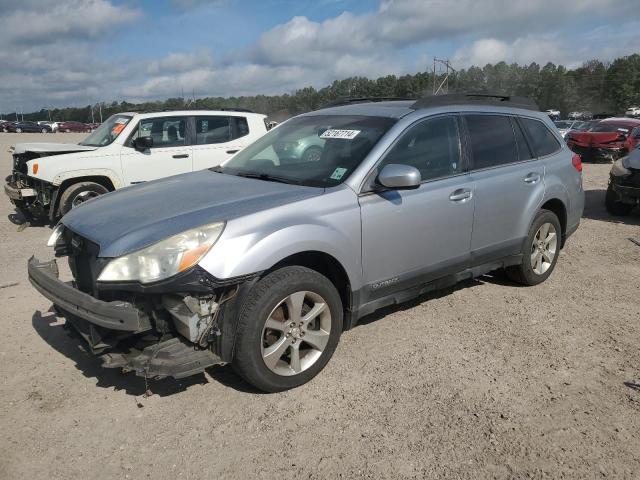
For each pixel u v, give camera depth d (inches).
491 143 192.1
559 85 4111.7
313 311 140.0
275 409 131.3
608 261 255.1
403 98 197.5
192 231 123.9
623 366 152.8
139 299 123.6
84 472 110.3
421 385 141.8
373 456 114.7
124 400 135.6
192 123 365.4
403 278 162.7
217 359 128.1
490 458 114.0
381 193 153.6
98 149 337.1
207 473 110.0
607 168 679.7
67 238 147.5
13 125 2506.2
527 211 200.7
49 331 175.0
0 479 108.0
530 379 145.3
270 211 134.6
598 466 111.7
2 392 138.9
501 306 196.1
